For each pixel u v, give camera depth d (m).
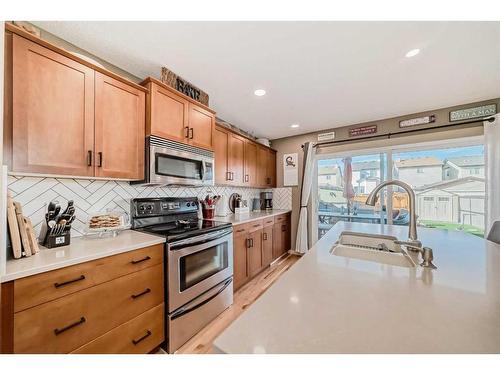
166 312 1.55
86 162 1.38
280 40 1.49
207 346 1.62
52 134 1.23
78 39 1.48
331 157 3.63
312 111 2.79
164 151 1.81
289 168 4.04
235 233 2.42
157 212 2.05
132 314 1.34
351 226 2.02
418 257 1.04
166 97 1.85
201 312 1.81
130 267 1.34
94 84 1.42
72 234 1.54
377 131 3.15
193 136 2.10
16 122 1.10
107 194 1.75
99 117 1.45
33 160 1.16
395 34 1.43
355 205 3.47
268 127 3.48
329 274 0.78
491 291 0.65
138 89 1.70
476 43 1.51
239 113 2.86
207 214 2.60
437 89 2.20
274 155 4.18
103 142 1.47
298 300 0.59
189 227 1.97
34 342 0.96
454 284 0.70
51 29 1.38
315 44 1.53
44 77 1.20
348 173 3.55
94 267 1.17
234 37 1.46
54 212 1.29
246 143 3.28
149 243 1.44
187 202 2.39
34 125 1.16
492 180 2.32
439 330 0.46
